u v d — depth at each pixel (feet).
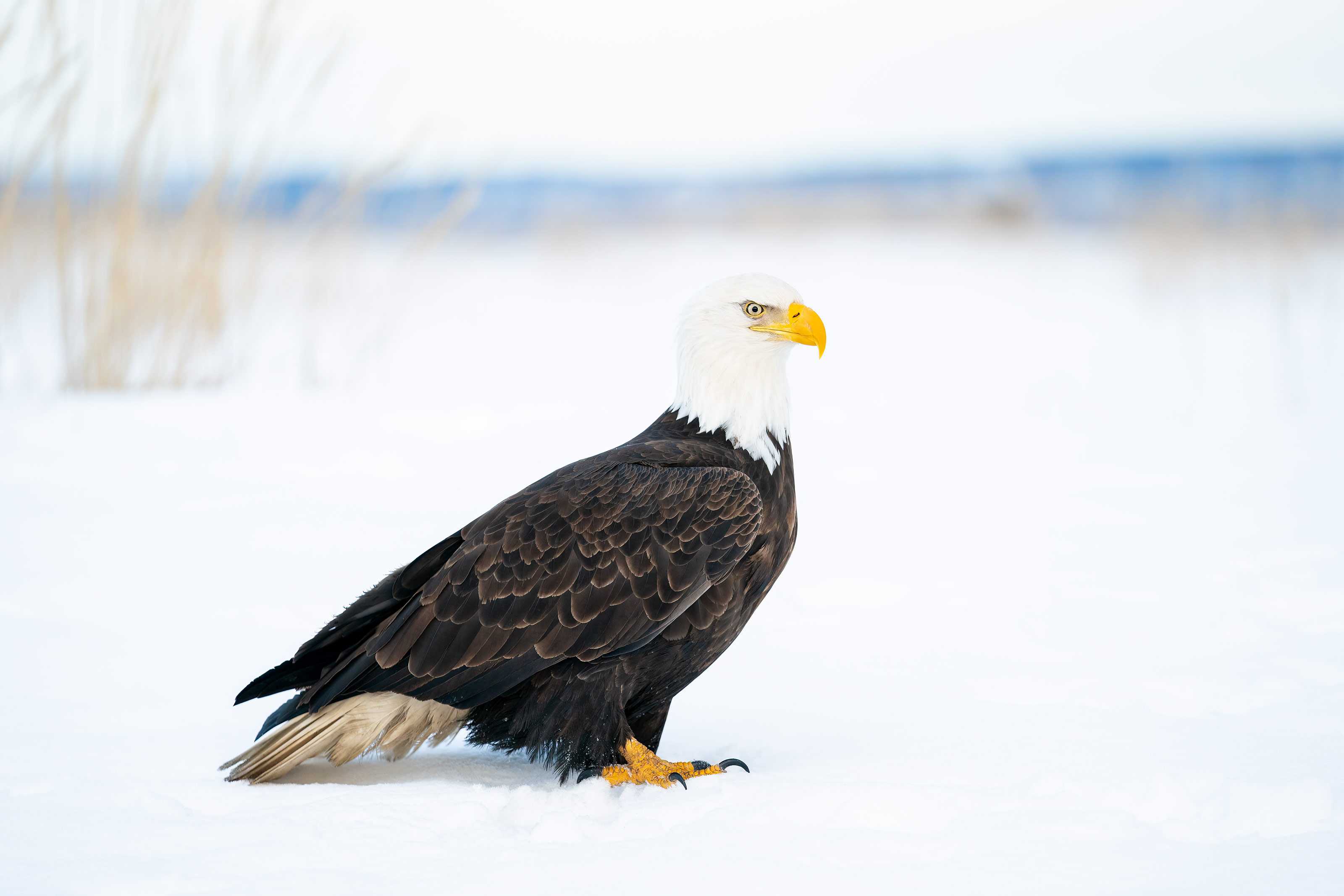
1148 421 70.03
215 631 31.58
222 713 26.48
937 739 24.89
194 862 18.81
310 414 63.77
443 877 18.35
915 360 97.66
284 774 23.70
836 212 273.33
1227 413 72.59
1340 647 30.37
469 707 24.56
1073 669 29.27
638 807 22.27
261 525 42.06
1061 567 39.42
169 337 67.15
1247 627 32.30
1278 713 25.66
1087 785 21.54
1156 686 27.71
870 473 55.52
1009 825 19.92
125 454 52.19
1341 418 69.31
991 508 48.29
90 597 34.09
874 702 27.61
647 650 25.00
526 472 51.90
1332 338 102.58
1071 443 63.41
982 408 75.36
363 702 24.20
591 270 176.14
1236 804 20.34
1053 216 259.80
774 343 27.63
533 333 109.60
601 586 24.53
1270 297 128.26
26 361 66.64
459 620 24.29
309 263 74.02
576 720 24.68
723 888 17.93
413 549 39.58
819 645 31.89
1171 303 129.90
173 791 22.22
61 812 20.75
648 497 25.18
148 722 25.82
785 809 20.81
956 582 37.65
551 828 20.25
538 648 24.29
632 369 88.79
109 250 65.00
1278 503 48.88
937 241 234.38
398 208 72.79
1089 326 117.70
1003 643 31.55
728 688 29.01
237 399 66.85
